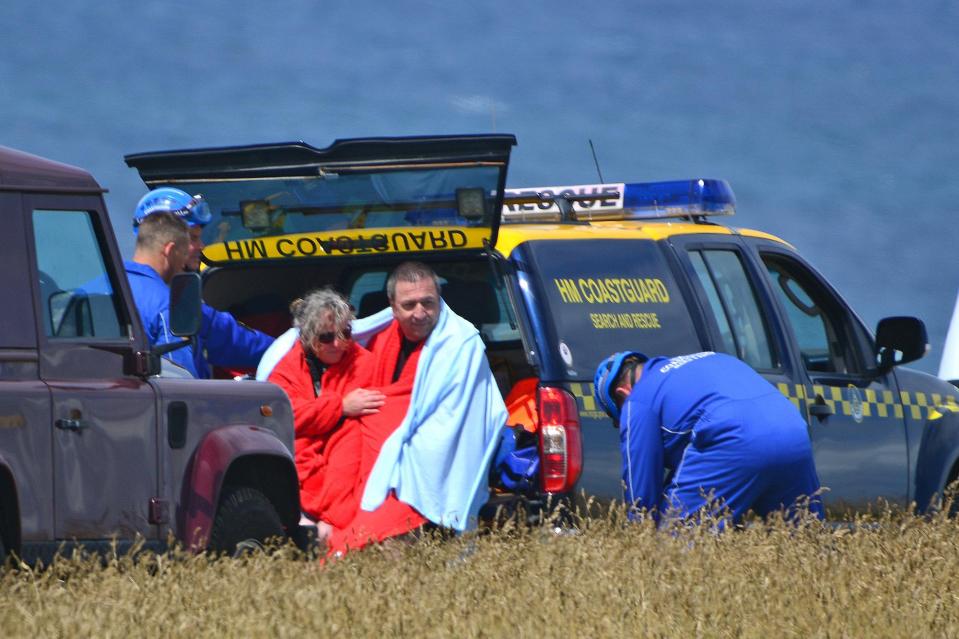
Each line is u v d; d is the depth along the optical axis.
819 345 35.50
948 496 36.34
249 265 31.80
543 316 29.64
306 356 29.58
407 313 29.16
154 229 29.22
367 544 25.77
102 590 20.78
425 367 29.11
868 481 34.91
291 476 27.03
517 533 26.41
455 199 30.11
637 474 27.16
